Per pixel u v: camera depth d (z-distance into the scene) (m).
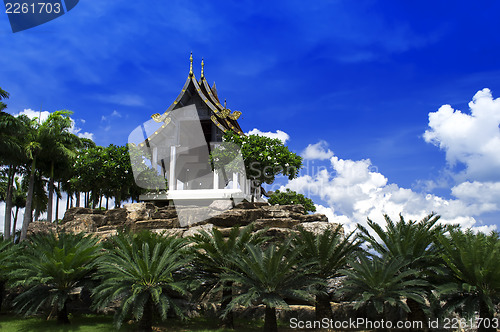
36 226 21.97
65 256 14.50
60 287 15.26
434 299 14.37
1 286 18.23
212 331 14.84
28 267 14.91
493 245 14.08
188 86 29.81
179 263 14.19
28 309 15.62
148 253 14.78
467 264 13.70
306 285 14.27
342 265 15.78
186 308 15.30
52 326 14.98
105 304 13.58
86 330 14.36
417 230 15.23
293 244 16.09
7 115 24.64
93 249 15.11
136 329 14.91
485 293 13.46
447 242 14.41
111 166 26.94
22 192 41.84
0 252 17.02
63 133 28.42
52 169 28.47
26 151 25.92
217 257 14.93
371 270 14.51
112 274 14.13
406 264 14.52
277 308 17.50
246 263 14.09
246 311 17.91
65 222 22.94
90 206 37.62
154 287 14.01
